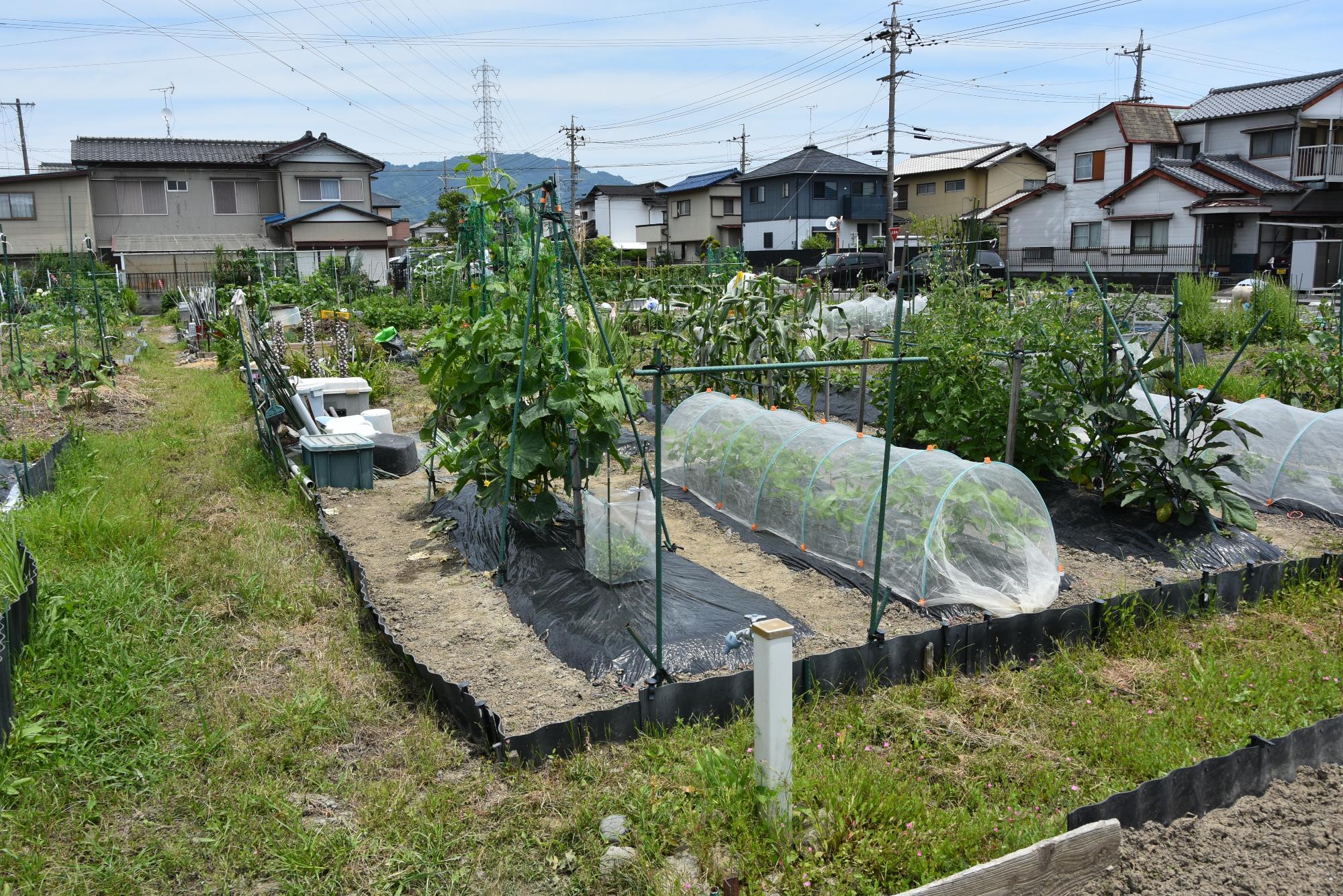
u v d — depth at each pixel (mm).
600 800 3857
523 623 5605
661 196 52406
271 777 4031
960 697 4785
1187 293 17359
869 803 3705
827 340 11656
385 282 36750
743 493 7457
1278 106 31250
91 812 3758
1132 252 32344
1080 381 7324
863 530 6215
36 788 3869
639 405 7133
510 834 3691
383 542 7207
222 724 4402
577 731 4242
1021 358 7203
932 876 3381
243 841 3633
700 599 5719
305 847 3541
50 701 4445
